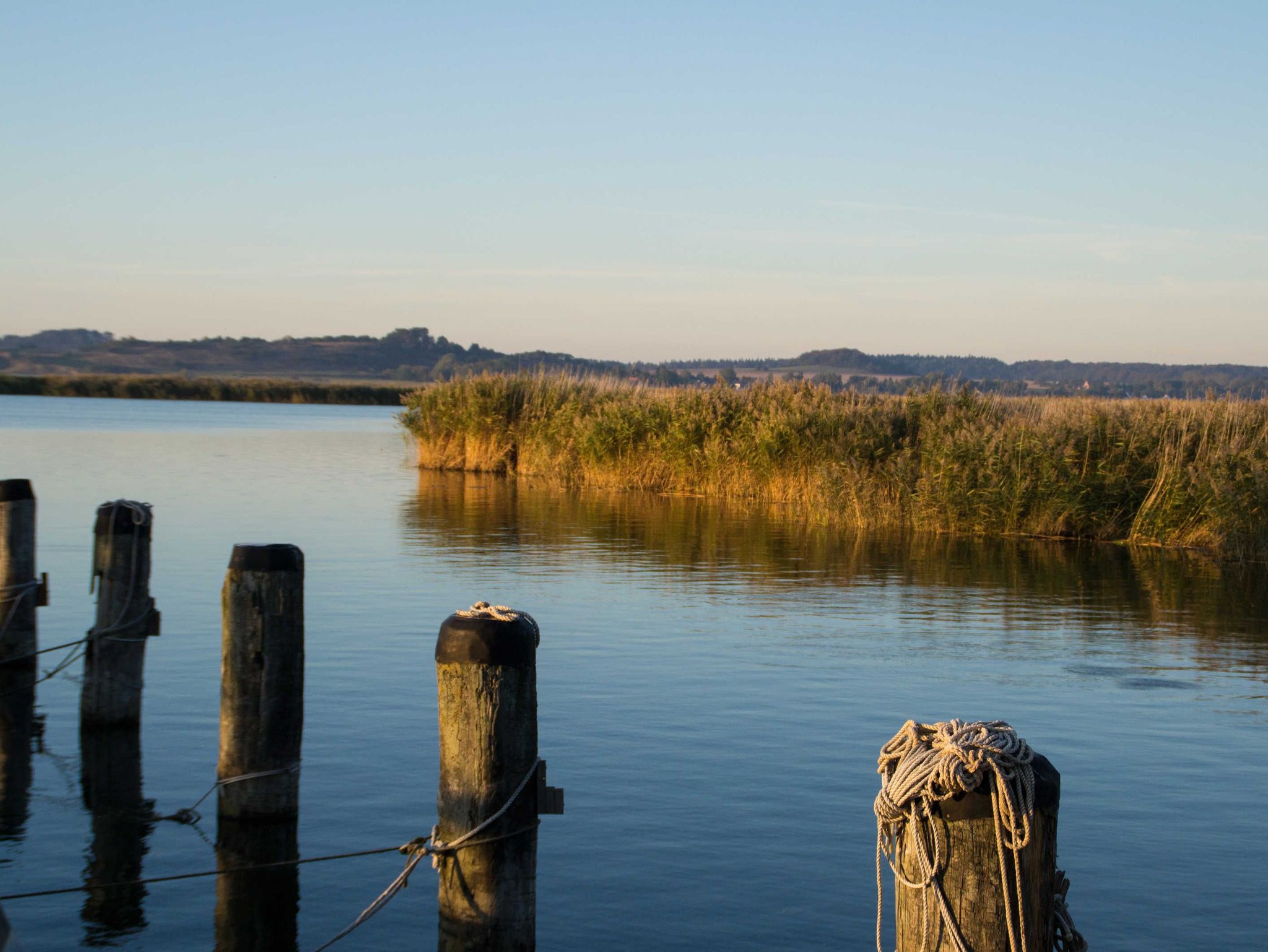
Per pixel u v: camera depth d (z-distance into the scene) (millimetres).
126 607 8664
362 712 9141
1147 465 21719
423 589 14805
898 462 23609
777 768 7910
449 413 34844
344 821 6938
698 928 5598
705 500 27297
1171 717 9328
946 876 3789
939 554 19109
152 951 5461
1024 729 8938
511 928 4926
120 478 28984
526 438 33250
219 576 15180
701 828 6816
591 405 31656
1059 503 21312
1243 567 18219
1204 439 21531
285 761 6938
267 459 37469
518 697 4891
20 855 6504
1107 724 9094
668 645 11766
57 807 7191
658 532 21188
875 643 12008
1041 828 3785
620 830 6781
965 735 3824
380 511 23859
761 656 11320
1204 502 19859
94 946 5508
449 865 4926
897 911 3986
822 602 14391
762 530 21766
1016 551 19703
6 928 3332
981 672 10758
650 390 31750
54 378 119625
